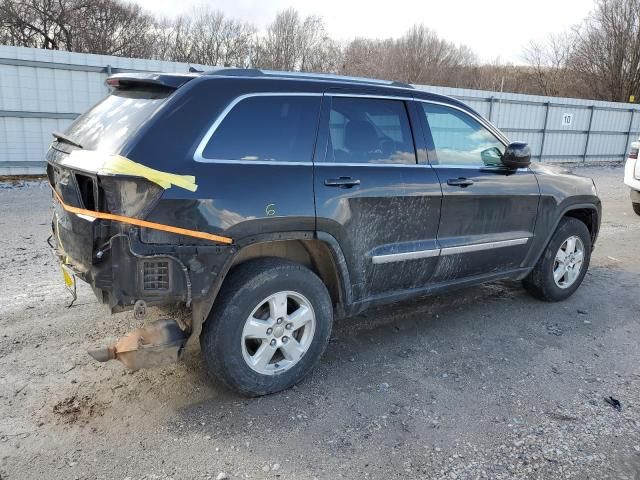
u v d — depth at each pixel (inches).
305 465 109.3
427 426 123.8
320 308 137.4
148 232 111.1
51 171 138.1
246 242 123.3
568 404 135.0
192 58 1312.7
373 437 119.1
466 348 165.8
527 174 185.6
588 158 844.6
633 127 874.8
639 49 1261.1
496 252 179.0
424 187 154.6
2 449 110.4
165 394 132.7
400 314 191.5
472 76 1601.9
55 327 164.9
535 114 764.6
